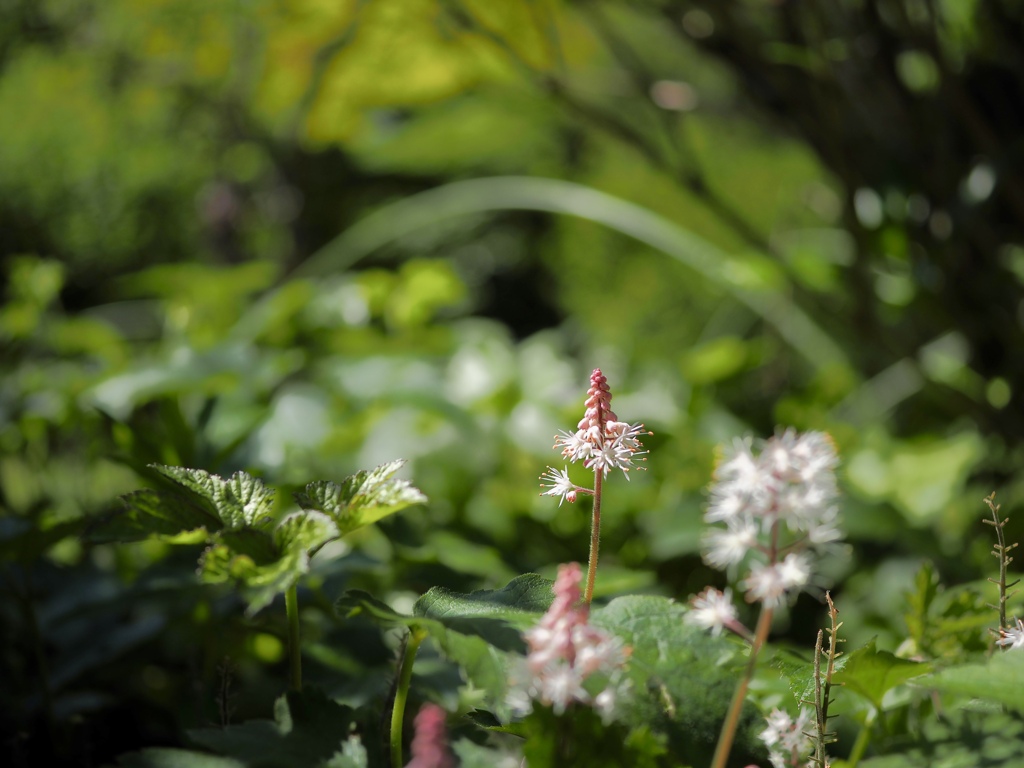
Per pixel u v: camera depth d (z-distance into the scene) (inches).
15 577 39.5
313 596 32.1
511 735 25.8
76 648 37.6
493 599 25.4
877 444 67.2
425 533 47.4
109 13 114.0
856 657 25.2
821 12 51.8
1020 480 60.8
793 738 24.5
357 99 65.4
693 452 59.8
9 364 69.0
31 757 32.5
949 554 50.4
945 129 54.5
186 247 188.9
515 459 62.3
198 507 25.5
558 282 224.1
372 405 59.6
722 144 108.0
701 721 24.2
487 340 74.3
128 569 43.0
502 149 142.3
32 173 175.6
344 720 25.1
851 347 77.1
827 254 69.6
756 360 71.4
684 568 52.2
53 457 62.0
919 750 23.9
